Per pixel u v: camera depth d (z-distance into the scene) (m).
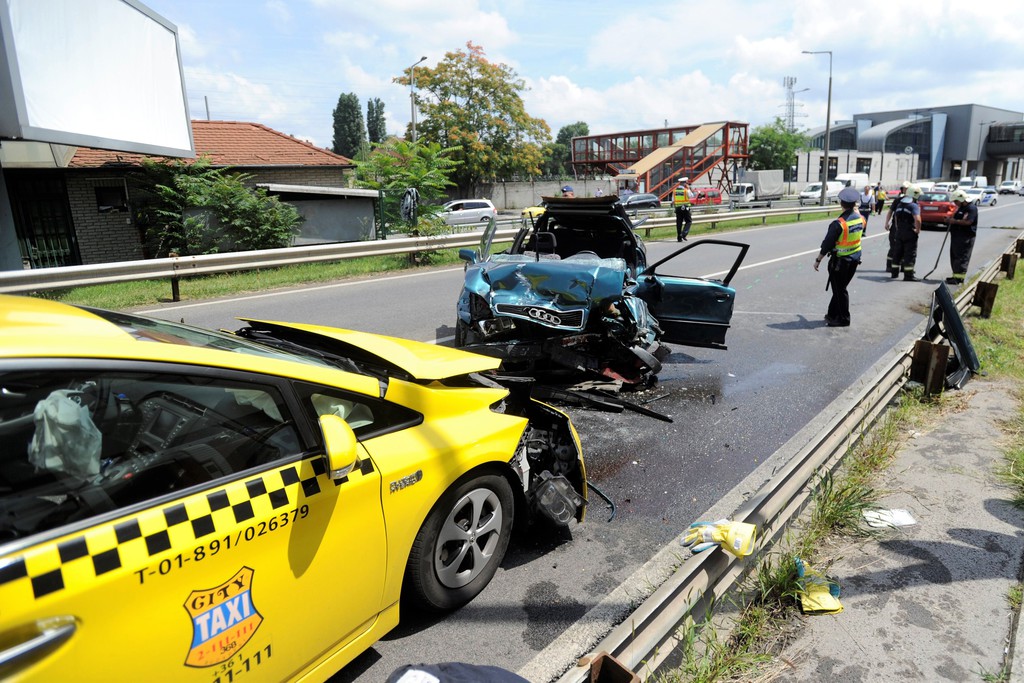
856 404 4.54
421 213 17.39
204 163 15.07
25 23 9.16
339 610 2.27
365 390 2.48
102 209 16.72
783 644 2.76
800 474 3.47
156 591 1.72
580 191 42.19
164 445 1.89
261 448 2.09
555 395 5.73
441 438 2.68
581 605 3.02
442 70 38.12
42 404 1.69
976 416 5.30
